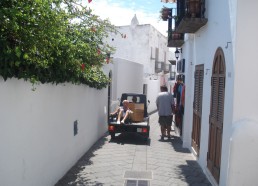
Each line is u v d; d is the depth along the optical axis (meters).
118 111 11.23
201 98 8.09
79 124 8.07
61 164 6.52
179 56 13.55
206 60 7.47
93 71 8.94
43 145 5.36
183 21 7.47
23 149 4.51
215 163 6.22
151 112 23.83
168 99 11.23
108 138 11.29
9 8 3.48
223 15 5.81
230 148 4.72
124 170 7.28
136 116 11.09
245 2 4.79
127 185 6.25
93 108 9.93
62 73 5.82
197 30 8.74
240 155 4.67
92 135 9.88
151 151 9.38
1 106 3.82
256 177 4.68
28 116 4.66
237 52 4.83
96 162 7.91
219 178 5.77
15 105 4.21
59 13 4.56
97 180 6.50
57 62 5.32
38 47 4.03
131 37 30.84
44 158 5.43
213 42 6.73
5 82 3.90
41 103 5.20
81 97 8.21
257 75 4.83
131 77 18.34
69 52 5.34
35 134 4.97
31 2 3.71
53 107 5.87
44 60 4.43
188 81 9.95
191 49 9.90
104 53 9.47
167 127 11.40
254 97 4.84
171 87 25.02
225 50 5.57
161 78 30.47
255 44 4.80
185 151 9.55
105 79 10.69
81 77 7.57
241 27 4.81
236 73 4.84
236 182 4.71
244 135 4.66
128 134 12.05
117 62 14.78
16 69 4.04
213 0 6.80
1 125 3.84
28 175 4.71
